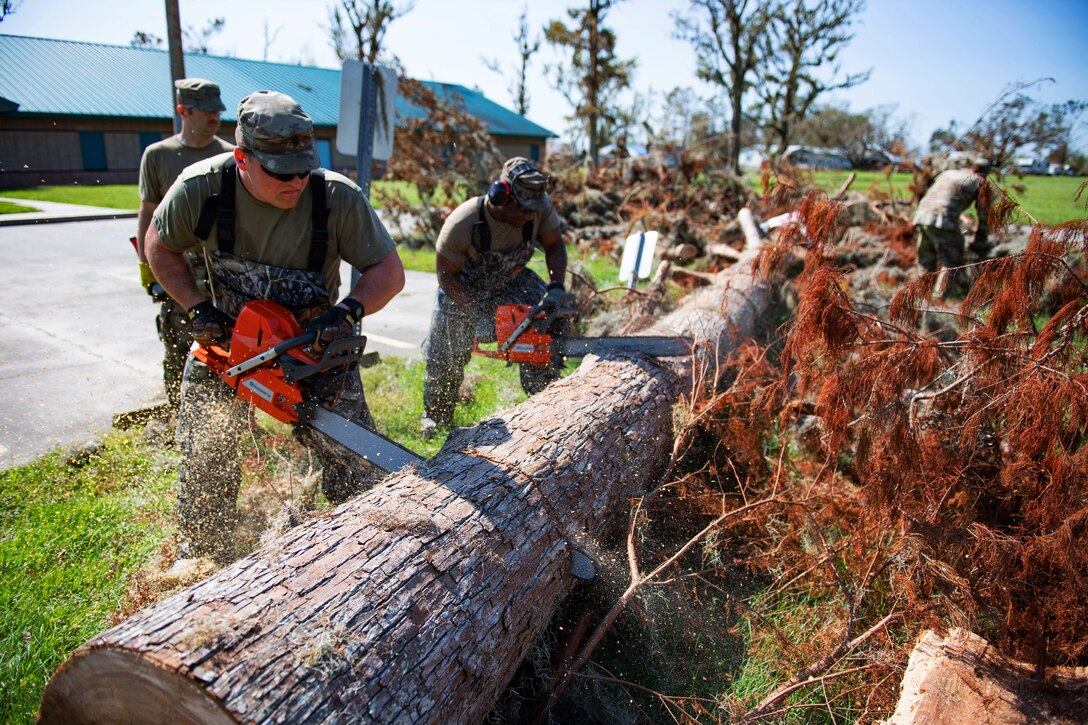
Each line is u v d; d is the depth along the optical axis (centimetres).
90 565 284
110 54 2958
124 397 466
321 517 209
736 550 328
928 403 349
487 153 1438
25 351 555
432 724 170
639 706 241
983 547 255
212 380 282
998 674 231
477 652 190
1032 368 275
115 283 823
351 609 171
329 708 150
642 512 306
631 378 364
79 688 155
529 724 228
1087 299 307
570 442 287
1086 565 244
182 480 286
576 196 1453
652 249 618
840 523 315
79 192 1970
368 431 252
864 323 322
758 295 614
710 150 1950
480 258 415
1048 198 1917
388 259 283
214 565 267
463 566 201
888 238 959
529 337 392
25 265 911
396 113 483
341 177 275
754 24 2883
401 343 644
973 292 325
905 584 261
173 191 258
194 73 3091
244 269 272
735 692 252
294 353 245
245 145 236
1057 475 255
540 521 238
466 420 457
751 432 363
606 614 271
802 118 3002
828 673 249
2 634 242
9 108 2305
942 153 1008
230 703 139
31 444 388
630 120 3014
